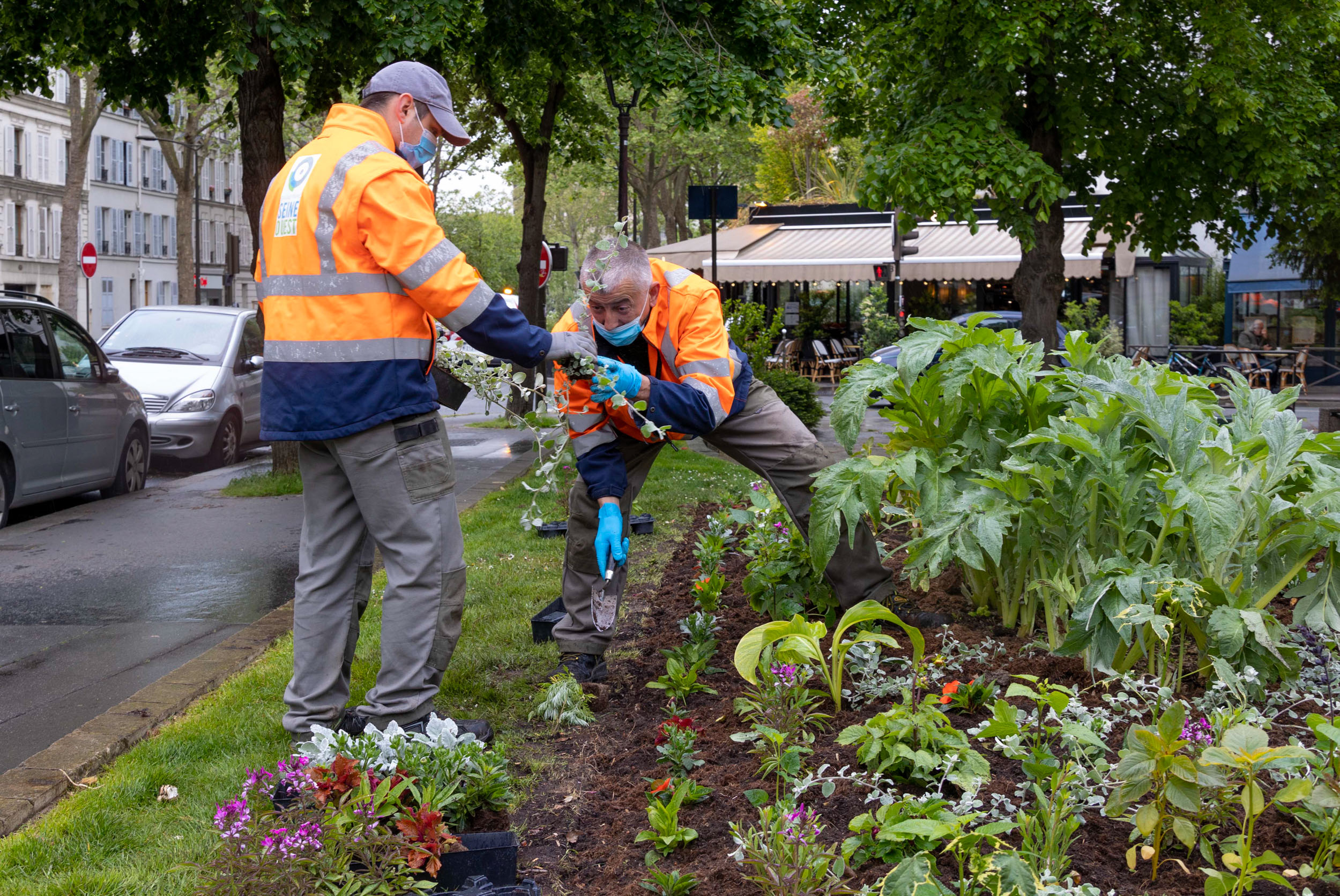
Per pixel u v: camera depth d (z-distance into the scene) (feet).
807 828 8.16
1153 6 41.34
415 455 11.13
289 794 9.11
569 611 13.89
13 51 37.17
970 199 39.78
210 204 224.74
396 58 31.19
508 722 12.49
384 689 11.46
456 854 8.64
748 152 142.72
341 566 11.70
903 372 14.19
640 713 12.69
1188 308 94.32
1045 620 14.37
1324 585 11.91
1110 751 10.32
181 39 36.22
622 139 40.88
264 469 38.83
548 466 12.69
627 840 9.52
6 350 28.55
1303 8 41.55
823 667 11.41
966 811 8.61
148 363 42.45
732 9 40.09
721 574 18.74
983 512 13.00
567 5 40.93
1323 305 87.86
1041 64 41.73
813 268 86.99
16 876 9.11
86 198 188.96
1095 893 7.52
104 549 24.90
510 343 10.99
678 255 95.50
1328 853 8.07
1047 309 44.62
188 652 16.79
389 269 10.64
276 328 11.07
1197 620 11.66
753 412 14.37
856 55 46.01
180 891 8.78
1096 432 12.75
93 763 11.68
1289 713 11.17
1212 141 43.47
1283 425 12.43
